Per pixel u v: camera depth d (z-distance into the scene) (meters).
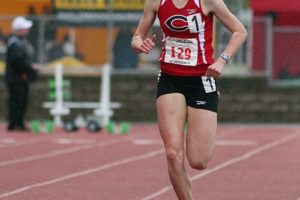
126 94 62.94
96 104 58.75
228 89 63.12
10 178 31.05
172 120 20.69
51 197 26.36
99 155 39.47
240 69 63.28
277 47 63.41
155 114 62.88
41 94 62.53
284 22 64.00
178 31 20.75
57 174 32.28
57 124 57.59
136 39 21.36
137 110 62.84
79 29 62.97
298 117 63.12
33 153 40.25
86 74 63.00
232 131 55.38
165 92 20.84
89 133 52.75
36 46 62.75
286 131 55.56
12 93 52.50
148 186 28.94
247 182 30.03
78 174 32.31
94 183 29.66
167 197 26.38
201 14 20.69
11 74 52.28
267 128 58.47
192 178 31.05
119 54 63.00
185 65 20.75
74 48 63.03
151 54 62.78
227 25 21.00
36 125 52.81
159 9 20.91
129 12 63.00
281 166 35.16
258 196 26.70
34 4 63.16
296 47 63.38
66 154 39.84
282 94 63.19
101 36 63.00
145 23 21.31
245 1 66.00
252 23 63.22
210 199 26.02
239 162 36.53
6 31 62.09
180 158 20.59
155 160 37.38
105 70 57.03
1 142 45.94
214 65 20.58
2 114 62.47
